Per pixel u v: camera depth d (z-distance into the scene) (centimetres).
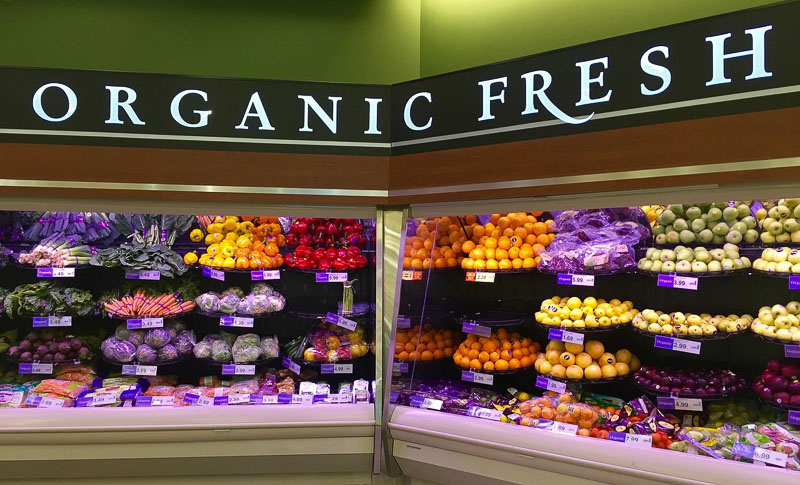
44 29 393
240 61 408
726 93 232
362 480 322
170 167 302
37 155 294
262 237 357
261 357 337
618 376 288
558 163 270
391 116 316
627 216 297
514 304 325
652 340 293
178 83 302
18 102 292
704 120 236
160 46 402
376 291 311
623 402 289
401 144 311
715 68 234
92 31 396
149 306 330
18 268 340
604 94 258
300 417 300
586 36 380
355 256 345
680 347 267
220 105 305
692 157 239
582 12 381
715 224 271
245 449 301
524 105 278
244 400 313
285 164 310
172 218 352
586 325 286
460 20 419
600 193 264
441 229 334
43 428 287
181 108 302
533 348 316
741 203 264
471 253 323
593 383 300
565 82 267
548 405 285
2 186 293
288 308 352
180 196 304
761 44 225
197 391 322
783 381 250
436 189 302
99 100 296
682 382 270
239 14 408
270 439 301
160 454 297
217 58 406
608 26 373
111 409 296
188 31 404
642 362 295
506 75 282
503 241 320
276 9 412
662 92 245
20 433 287
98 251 335
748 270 265
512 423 279
